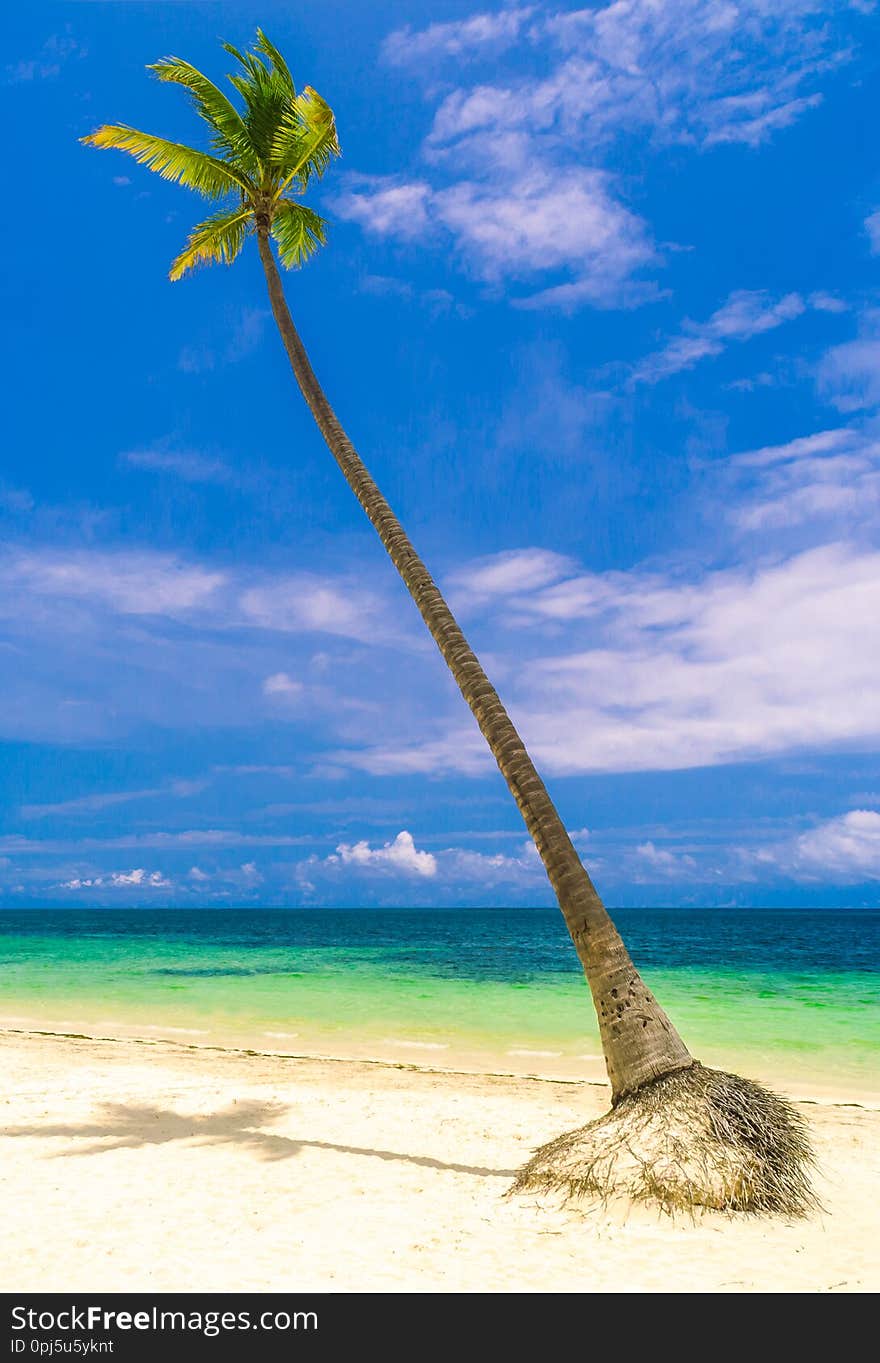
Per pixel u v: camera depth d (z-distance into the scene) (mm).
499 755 9023
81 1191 7910
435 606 9719
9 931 79500
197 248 12578
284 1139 10023
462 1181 8445
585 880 8562
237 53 11969
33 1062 14836
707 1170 7320
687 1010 22250
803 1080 14422
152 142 11680
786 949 51281
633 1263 6316
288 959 39906
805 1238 6840
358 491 10555
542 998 24250
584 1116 11391
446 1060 15797
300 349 11430
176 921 122438
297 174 12398
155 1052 16062
